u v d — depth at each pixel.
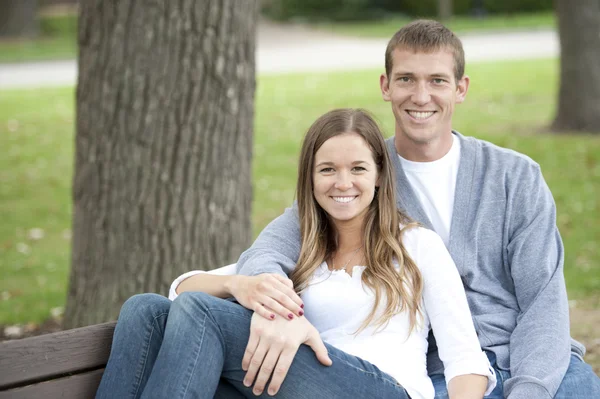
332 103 25.70
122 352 4.71
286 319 4.77
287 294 4.87
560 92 20.94
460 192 5.71
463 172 5.75
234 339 4.76
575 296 11.44
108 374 4.69
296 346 4.70
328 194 5.36
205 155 8.34
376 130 5.45
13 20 51.59
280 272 5.18
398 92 5.77
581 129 20.52
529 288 5.45
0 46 47.16
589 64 20.44
